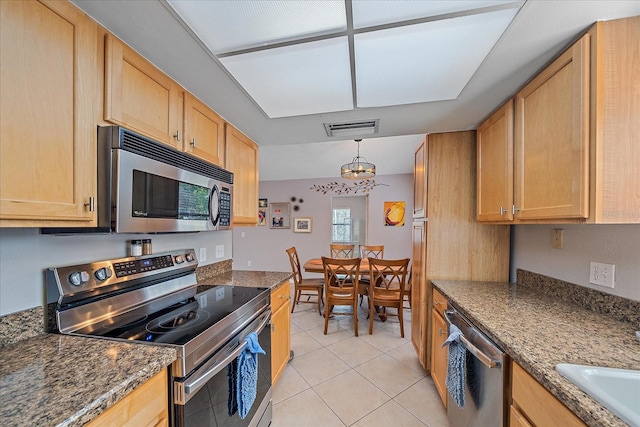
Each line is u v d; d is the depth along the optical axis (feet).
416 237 8.20
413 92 4.83
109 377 2.38
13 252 3.06
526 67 4.05
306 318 11.84
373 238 17.85
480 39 3.44
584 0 2.83
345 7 2.94
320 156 15.81
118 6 2.89
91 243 3.96
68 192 2.80
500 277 6.75
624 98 3.13
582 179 3.28
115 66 3.31
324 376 7.27
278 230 19.19
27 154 2.47
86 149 2.98
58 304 3.35
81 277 3.58
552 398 2.56
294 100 5.13
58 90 2.72
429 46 3.59
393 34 3.37
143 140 3.47
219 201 5.32
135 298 4.33
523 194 4.57
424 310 7.18
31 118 2.51
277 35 3.39
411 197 17.47
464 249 6.90
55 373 2.43
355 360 8.14
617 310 3.94
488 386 3.75
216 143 5.68
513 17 3.07
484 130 6.09
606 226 4.11
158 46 3.57
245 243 19.61
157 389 2.79
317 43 3.55
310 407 6.04
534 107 4.28
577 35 3.34
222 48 3.62
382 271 10.45
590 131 3.22
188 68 4.09
